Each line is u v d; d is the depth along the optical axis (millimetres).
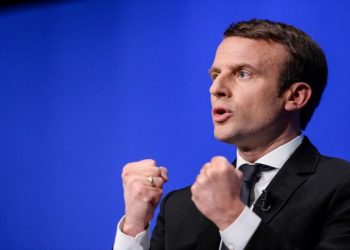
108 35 6281
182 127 5742
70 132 6344
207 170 2766
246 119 3082
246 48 3135
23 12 6770
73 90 6398
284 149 3154
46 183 6383
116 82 6164
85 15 6449
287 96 3172
